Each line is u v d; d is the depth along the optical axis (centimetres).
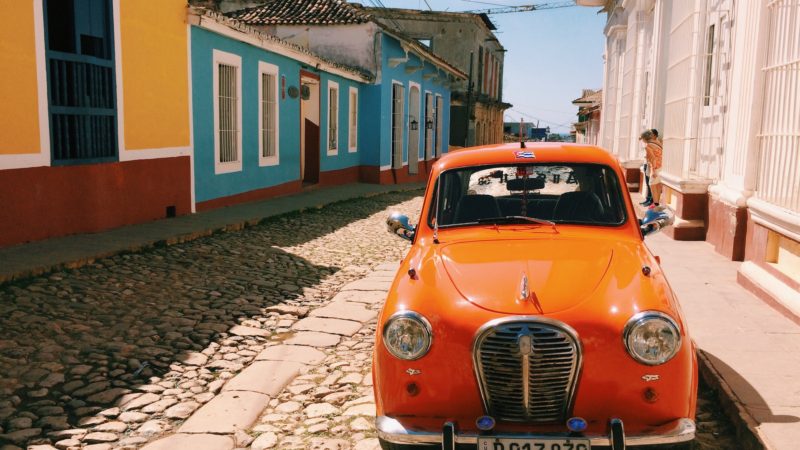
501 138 4881
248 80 1369
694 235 959
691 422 314
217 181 1259
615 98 1920
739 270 700
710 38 1011
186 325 599
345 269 876
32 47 776
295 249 983
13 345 511
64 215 847
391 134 2334
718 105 936
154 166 1042
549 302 330
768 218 640
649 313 319
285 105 1580
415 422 327
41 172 803
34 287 642
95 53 898
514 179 453
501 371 325
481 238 419
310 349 552
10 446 372
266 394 458
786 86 621
